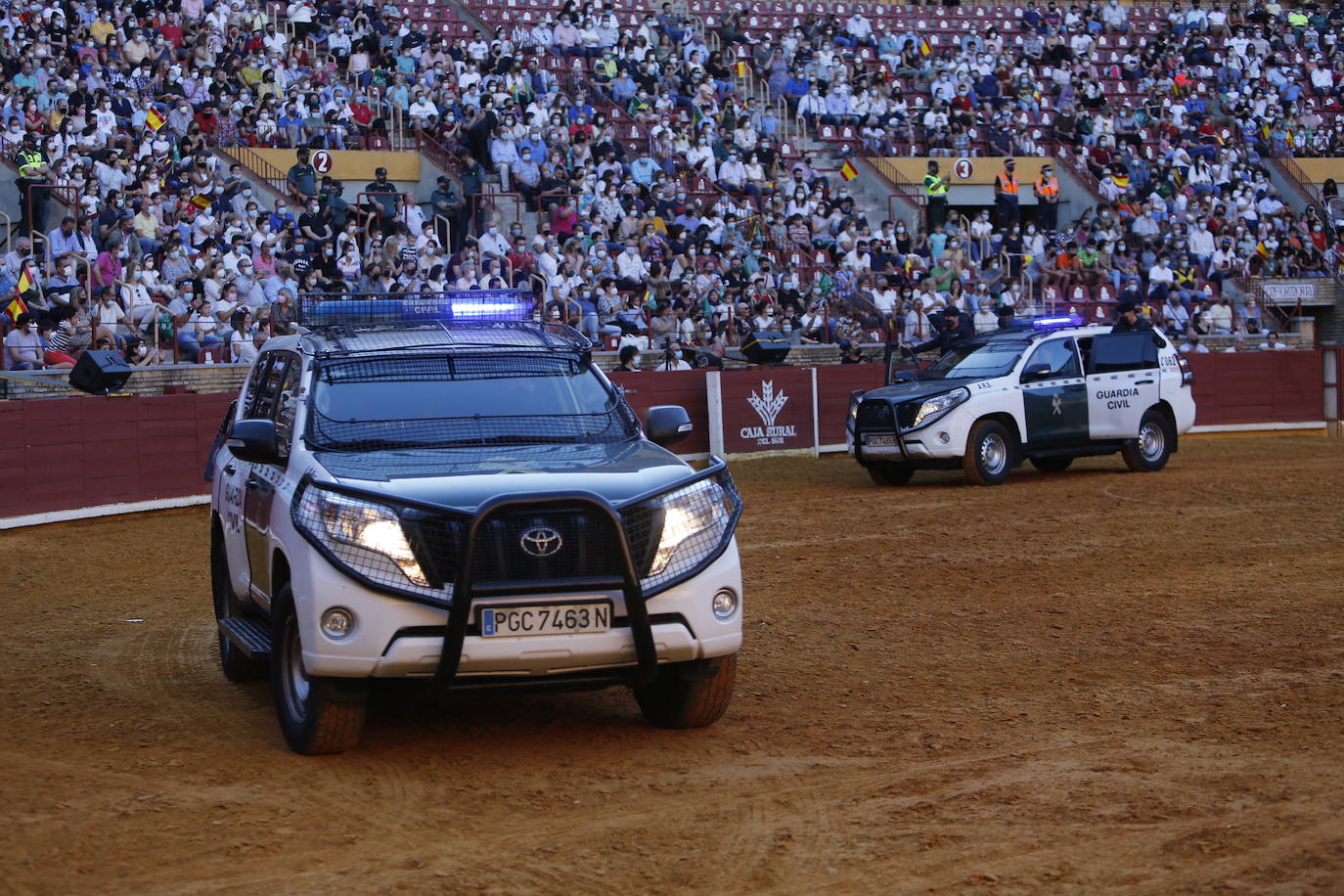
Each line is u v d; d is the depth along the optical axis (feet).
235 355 89.04
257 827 24.35
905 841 23.17
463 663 26.50
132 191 97.91
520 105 129.39
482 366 33.55
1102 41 176.04
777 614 44.16
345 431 31.32
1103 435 82.33
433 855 22.90
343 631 26.89
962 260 129.59
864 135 148.15
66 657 39.45
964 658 37.42
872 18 168.86
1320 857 21.88
